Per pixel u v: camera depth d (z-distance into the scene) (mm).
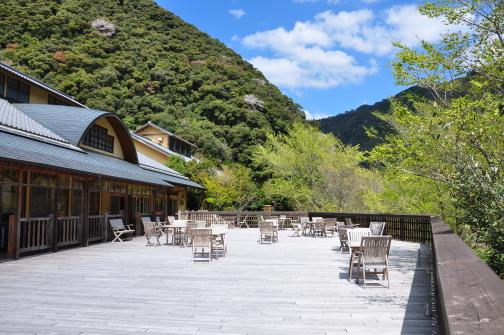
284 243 13359
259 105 45625
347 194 23172
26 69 39625
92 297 5645
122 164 16688
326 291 6051
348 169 23391
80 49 47719
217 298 5605
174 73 50219
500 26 7086
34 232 10109
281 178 26266
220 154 39531
